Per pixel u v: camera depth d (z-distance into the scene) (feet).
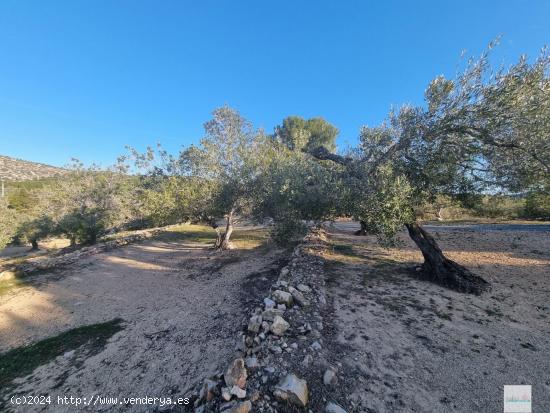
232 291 29.55
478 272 28.73
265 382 12.62
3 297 31.35
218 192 45.70
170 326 22.58
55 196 83.87
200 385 14.75
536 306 20.84
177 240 67.56
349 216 25.66
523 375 13.48
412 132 23.75
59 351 20.01
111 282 36.09
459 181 25.00
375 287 26.02
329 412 11.09
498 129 21.07
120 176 86.94
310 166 28.99
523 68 19.71
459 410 11.50
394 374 13.76
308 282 26.35
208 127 50.44
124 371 16.96
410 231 28.73
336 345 16.28
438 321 19.15
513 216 66.54
